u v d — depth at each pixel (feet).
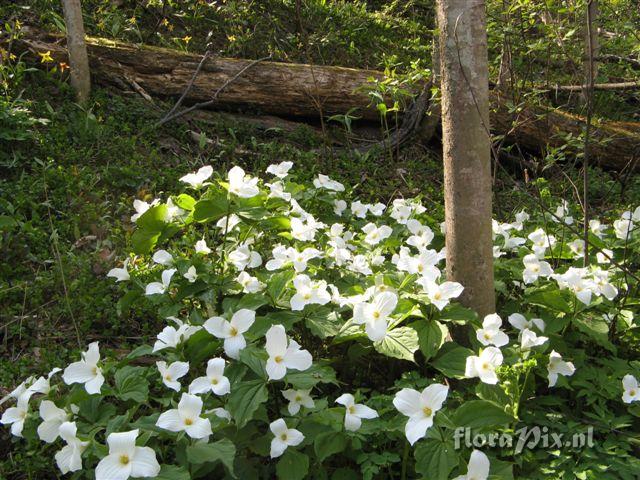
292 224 4.72
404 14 12.84
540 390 4.10
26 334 4.63
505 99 7.95
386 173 8.13
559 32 6.36
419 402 3.07
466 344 4.16
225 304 4.03
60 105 7.63
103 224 5.94
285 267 4.47
